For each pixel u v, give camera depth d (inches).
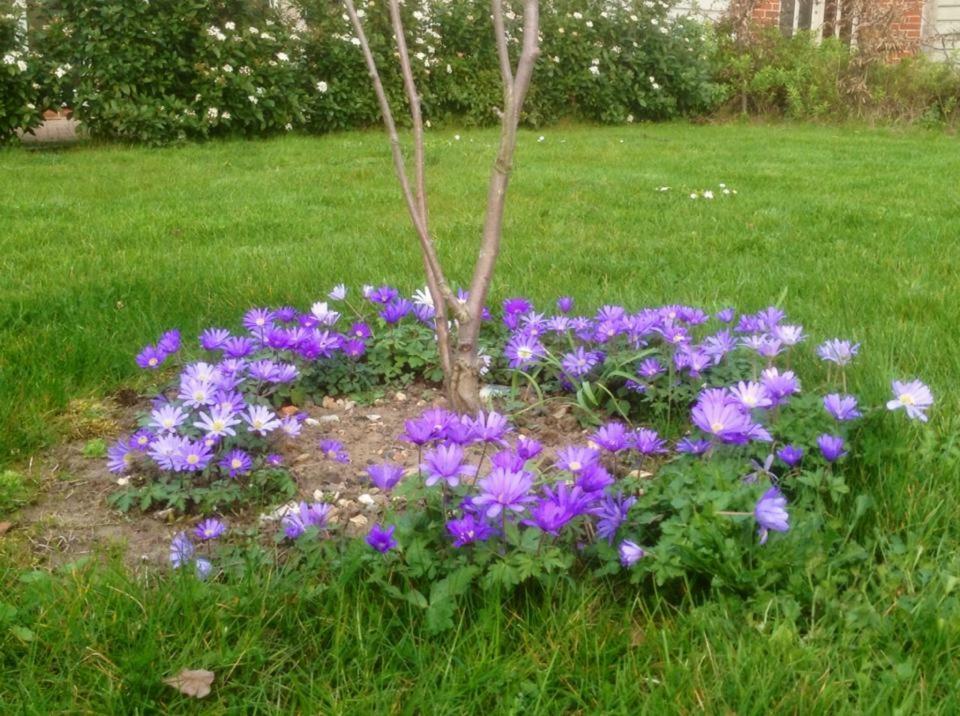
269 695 65.6
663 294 159.5
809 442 87.4
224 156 346.6
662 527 73.3
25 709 61.9
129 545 83.9
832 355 102.8
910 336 131.0
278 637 70.2
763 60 538.0
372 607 71.3
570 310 136.8
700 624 68.7
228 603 71.2
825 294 159.5
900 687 62.8
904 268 180.5
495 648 67.2
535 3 95.4
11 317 143.9
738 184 293.1
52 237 207.0
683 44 516.7
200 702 63.9
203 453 88.4
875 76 522.9
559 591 73.3
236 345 107.4
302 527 78.7
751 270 179.3
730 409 81.7
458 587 70.6
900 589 72.9
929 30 615.2
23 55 356.8
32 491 93.4
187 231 216.2
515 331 121.4
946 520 81.4
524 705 63.9
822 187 287.1
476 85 461.7
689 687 63.2
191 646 67.3
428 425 81.8
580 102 499.5
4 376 118.2
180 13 378.0
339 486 93.4
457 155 346.9
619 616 72.7
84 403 115.3
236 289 160.1
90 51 361.7
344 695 64.6
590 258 188.4
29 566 79.1
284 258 186.5
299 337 109.8
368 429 107.0
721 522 72.4
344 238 209.0
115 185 279.6
